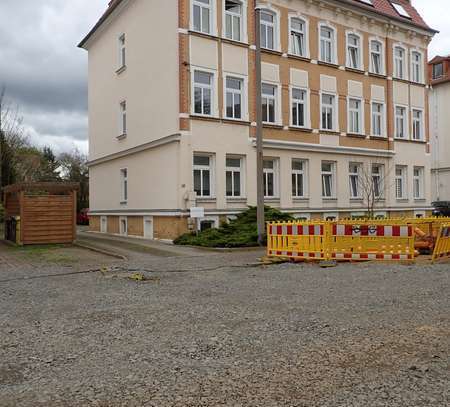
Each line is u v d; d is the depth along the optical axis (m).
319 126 24.59
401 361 4.95
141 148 22.88
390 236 12.89
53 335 6.06
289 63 23.50
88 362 5.02
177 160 19.91
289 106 23.42
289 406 3.90
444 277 10.34
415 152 29.41
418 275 10.64
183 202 19.69
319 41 24.88
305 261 13.63
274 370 4.72
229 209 20.92
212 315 7.00
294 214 23.34
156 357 5.14
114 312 7.28
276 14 23.17
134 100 23.95
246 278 10.62
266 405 3.92
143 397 4.10
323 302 7.83
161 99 21.25
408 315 6.86
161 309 7.44
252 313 7.09
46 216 18.94
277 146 22.62
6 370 4.82
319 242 13.25
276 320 6.66
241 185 21.67
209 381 4.45
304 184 24.16
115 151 26.11
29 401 4.07
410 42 29.34
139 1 23.30
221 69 20.98
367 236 13.01
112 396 4.13
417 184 30.00
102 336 5.97
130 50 24.36
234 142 21.25
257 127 16.91
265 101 22.86
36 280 10.55
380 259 12.97
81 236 24.91
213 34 20.78
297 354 5.19
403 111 29.12
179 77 19.89
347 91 25.95
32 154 58.94
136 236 23.61
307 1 24.17
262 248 16.84
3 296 8.72
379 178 27.73
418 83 29.67
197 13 20.75
